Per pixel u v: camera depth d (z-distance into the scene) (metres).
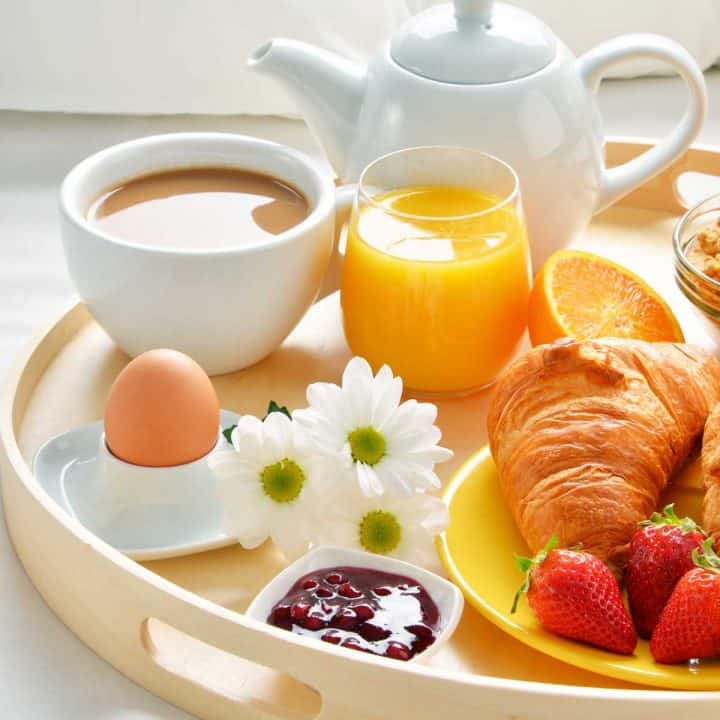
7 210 1.34
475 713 0.92
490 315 1.07
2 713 0.97
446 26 1.11
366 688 0.93
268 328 1.09
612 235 1.21
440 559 1.00
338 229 1.13
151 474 1.01
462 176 1.09
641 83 1.50
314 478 1.00
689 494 1.03
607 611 0.95
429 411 1.01
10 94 1.44
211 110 1.45
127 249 1.05
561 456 0.99
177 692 0.97
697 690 0.94
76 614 0.99
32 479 1.01
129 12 1.42
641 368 1.03
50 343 1.12
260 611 0.96
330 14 1.44
